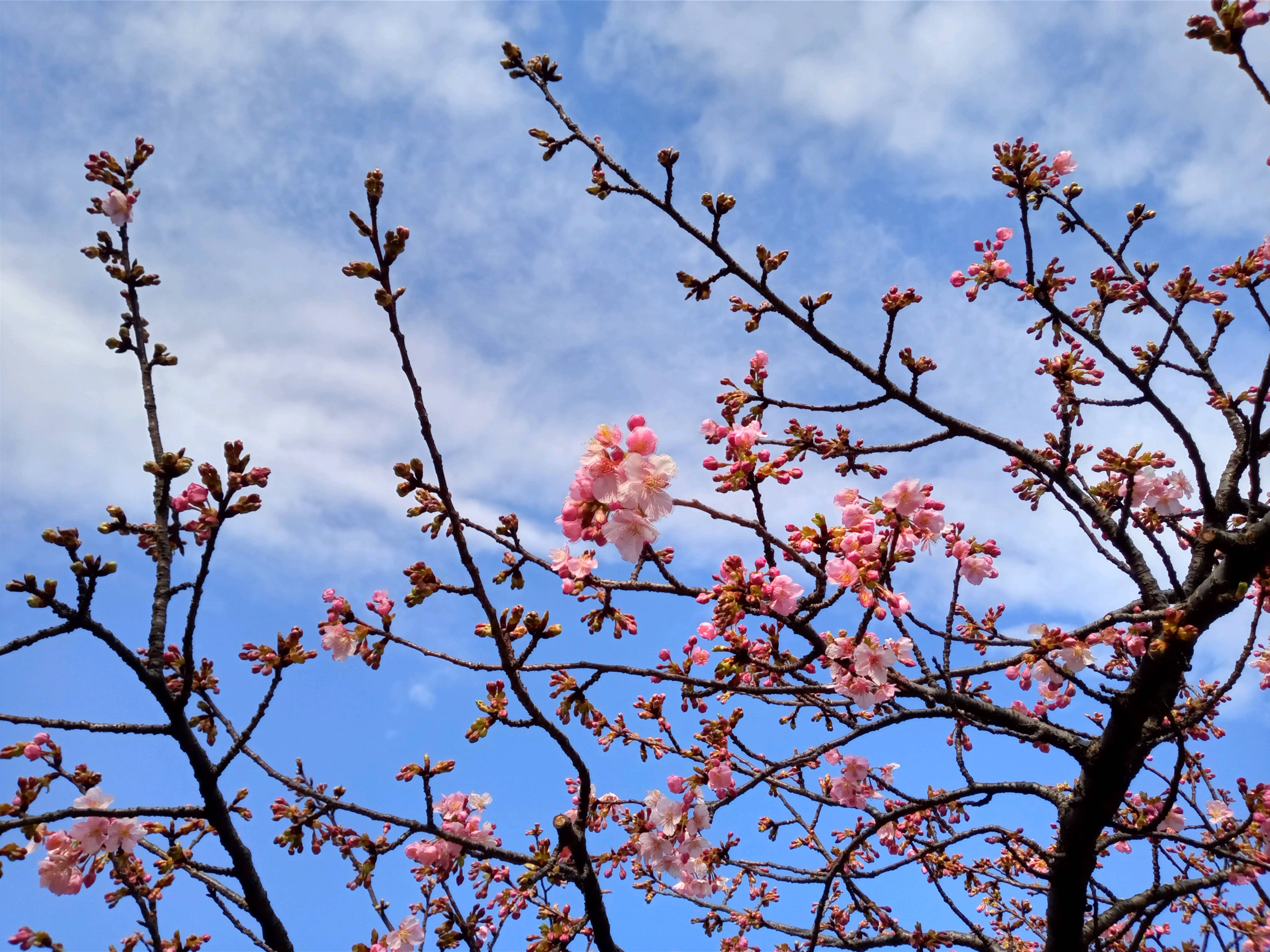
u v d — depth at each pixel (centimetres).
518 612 355
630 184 491
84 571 323
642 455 302
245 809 411
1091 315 587
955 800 483
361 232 287
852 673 365
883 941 614
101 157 459
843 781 524
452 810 449
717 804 447
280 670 358
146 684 349
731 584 328
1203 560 486
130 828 380
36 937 366
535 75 505
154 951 386
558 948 453
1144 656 448
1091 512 512
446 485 314
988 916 720
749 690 368
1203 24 293
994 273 542
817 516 330
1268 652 573
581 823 437
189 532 352
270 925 391
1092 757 445
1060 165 543
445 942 469
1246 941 570
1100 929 520
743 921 652
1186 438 476
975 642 430
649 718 495
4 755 354
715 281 498
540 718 363
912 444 518
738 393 489
